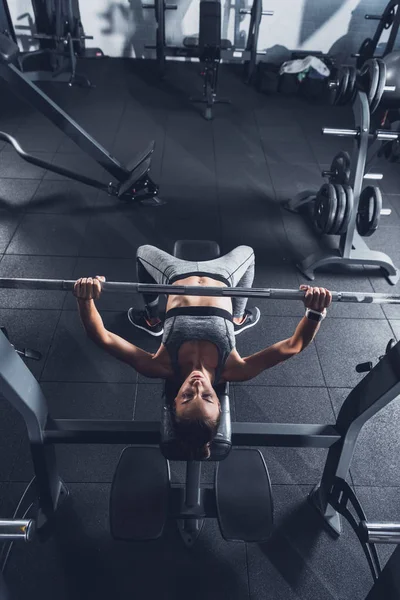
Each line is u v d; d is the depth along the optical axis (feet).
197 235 10.23
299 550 5.82
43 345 7.87
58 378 7.43
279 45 16.99
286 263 9.72
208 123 14.21
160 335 8.10
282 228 10.57
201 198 11.27
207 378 4.41
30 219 10.34
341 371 7.76
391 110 9.75
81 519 6.00
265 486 5.38
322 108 15.30
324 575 5.63
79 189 11.27
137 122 14.02
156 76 16.49
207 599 5.42
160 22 14.93
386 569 4.41
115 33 16.83
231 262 6.18
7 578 5.49
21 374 4.78
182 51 15.38
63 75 15.75
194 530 5.82
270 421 7.04
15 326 8.12
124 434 5.27
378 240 10.48
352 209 8.57
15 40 15.66
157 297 7.75
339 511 5.65
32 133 13.10
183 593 5.46
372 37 16.67
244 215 10.87
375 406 4.86
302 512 6.15
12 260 9.34
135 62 17.20
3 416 6.92
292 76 15.88
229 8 16.17
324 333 8.34
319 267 9.66
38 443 5.16
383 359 4.92
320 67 15.38
